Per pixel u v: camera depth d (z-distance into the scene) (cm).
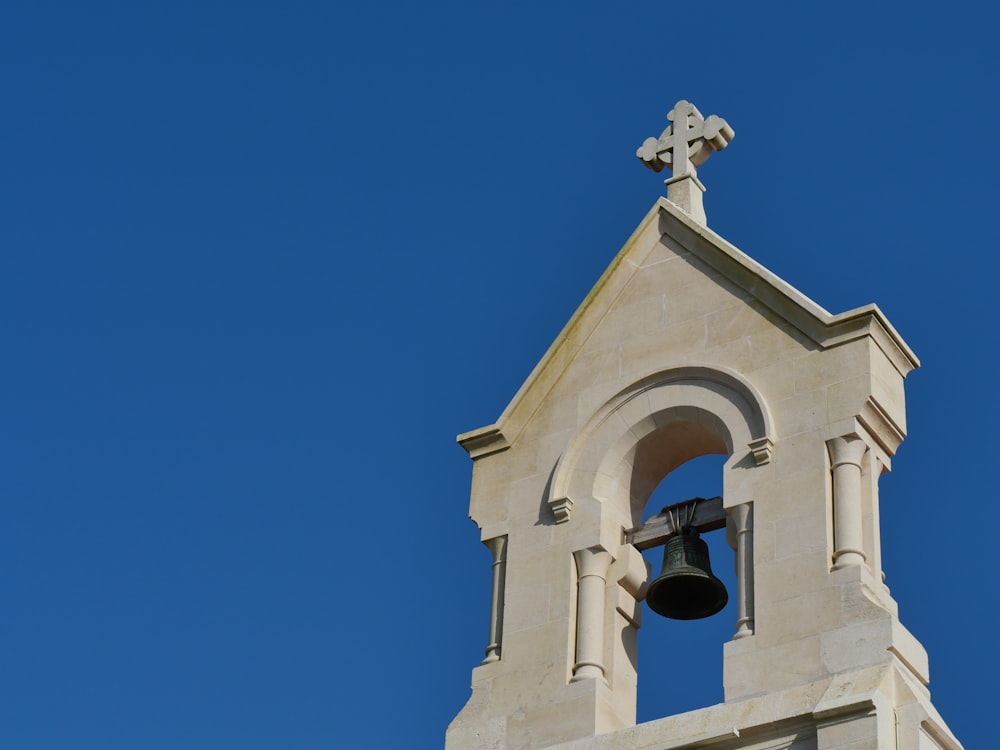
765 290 4997
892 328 4878
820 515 4691
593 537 4925
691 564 4888
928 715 4403
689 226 5172
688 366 4997
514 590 4956
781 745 4453
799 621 4588
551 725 4741
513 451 5141
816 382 4838
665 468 5050
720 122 5403
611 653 4831
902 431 4834
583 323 5194
